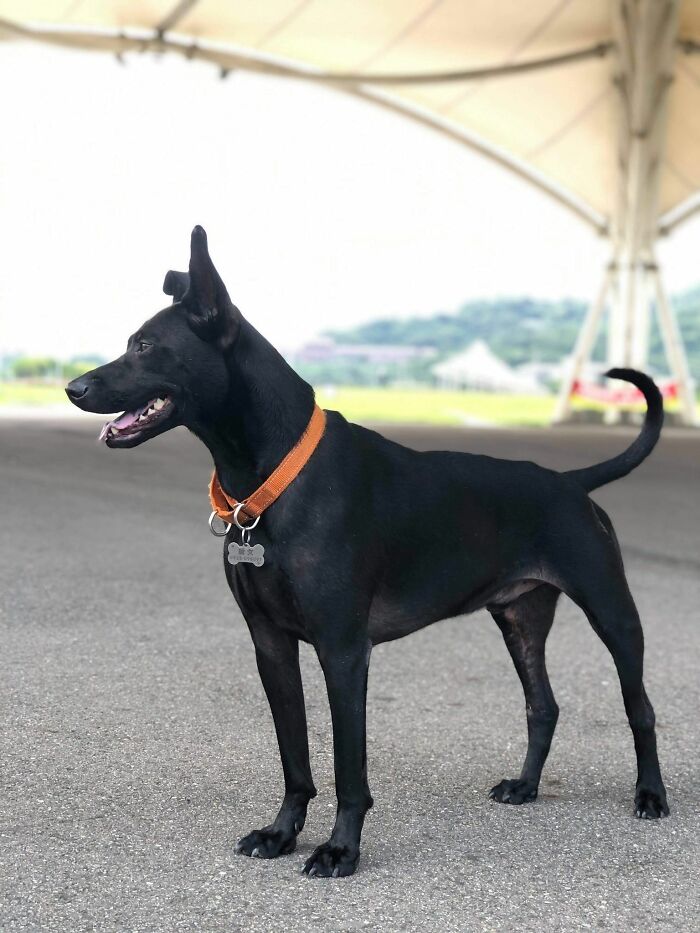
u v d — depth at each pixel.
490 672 2.68
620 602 1.94
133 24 13.45
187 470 6.78
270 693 1.82
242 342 1.72
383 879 1.70
